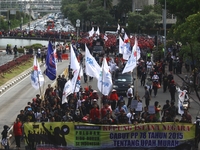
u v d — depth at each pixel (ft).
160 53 252.42
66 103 113.80
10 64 238.89
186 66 211.20
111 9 581.12
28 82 202.49
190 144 94.68
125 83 160.56
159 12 461.37
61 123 93.71
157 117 108.88
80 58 197.36
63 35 467.11
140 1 545.03
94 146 94.12
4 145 95.61
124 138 94.22
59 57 269.03
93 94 124.57
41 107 107.34
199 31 176.35
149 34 443.73
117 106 123.95
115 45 285.23
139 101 112.88
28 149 94.12
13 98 162.91
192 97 154.81
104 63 112.98
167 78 168.45
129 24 440.45
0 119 127.95
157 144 94.73
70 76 161.99
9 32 531.91
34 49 334.85
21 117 103.86
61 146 93.86
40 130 93.61
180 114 121.19
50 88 127.65
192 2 236.02
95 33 374.02
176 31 200.23
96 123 98.68
